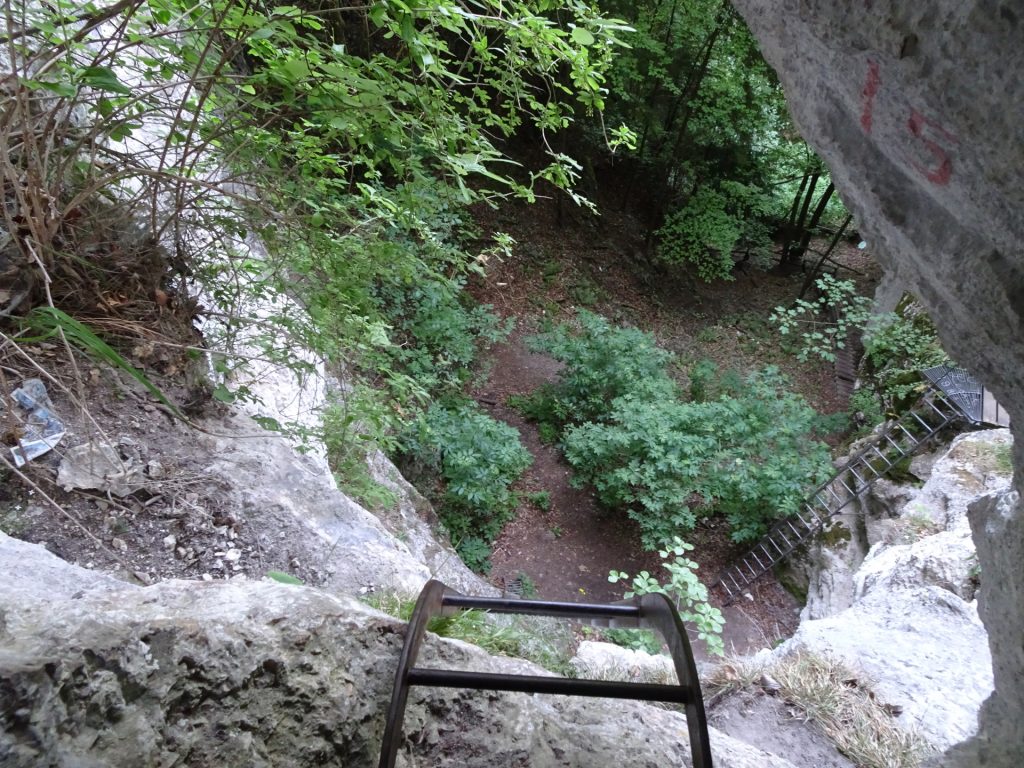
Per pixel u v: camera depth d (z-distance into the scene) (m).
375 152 2.13
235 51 1.80
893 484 6.89
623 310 11.17
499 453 6.69
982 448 5.78
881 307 1.57
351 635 1.45
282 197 2.33
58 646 1.04
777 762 1.96
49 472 2.33
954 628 3.42
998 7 0.60
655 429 6.82
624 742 1.61
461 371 8.02
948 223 0.90
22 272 2.25
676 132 11.76
